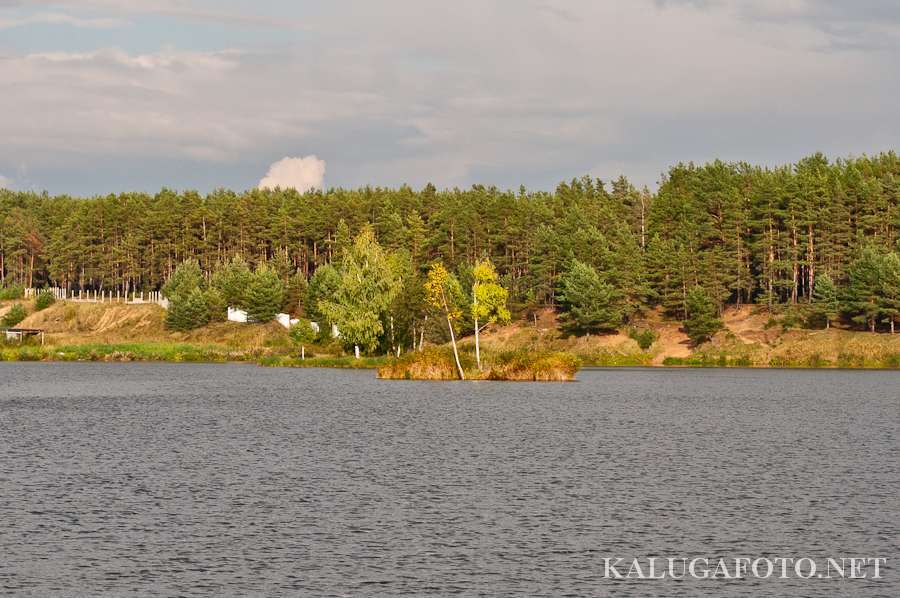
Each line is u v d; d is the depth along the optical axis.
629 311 166.25
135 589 26.91
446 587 27.16
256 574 28.31
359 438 60.00
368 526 34.22
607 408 82.75
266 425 67.94
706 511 36.97
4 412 78.06
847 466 48.47
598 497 39.72
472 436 61.38
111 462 49.19
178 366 159.12
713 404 87.19
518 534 33.16
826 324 160.12
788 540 32.53
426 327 159.25
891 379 126.38
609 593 26.88
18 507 37.16
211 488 41.53
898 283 149.25
